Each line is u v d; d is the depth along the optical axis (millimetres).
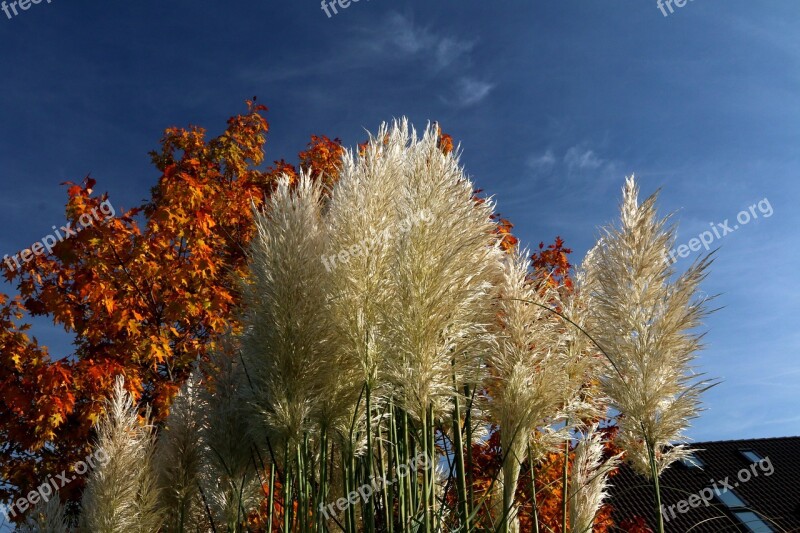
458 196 3080
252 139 10273
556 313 3482
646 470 3500
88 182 7836
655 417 3357
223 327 8016
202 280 8328
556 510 4965
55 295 7984
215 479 4320
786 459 17844
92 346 8266
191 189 8211
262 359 3297
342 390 3264
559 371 3262
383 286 3172
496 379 3463
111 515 4211
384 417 3395
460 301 3004
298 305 3213
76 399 7887
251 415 3607
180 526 4379
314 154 9570
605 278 3471
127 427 4535
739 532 13727
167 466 4469
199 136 10289
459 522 3180
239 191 9148
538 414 3201
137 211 8258
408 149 3301
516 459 3203
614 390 3402
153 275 7883
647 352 3320
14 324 8062
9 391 7320
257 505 4305
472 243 3037
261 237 3387
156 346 7754
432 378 2955
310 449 3590
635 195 3523
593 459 4168
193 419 4539
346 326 3180
